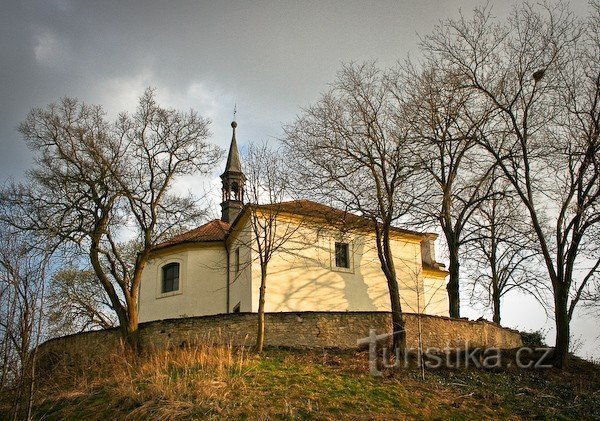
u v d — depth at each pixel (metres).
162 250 32.59
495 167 27.56
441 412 19.25
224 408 18.12
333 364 22.95
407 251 32.31
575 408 20.45
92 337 27.00
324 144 28.19
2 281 17.30
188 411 17.88
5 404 20.30
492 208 33.91
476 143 26.92
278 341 24.70
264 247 27.48
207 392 18.95
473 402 20.27
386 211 27.03
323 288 29.39
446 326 26.33
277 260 28.95
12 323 17.06
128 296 26.64
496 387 21.95
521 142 25.59
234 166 39.97
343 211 28.84
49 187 26.98
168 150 29.16
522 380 22.97
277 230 29.12
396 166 26.77
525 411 19.95
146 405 18.31
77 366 24.66
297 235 29.58
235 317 25.17
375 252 31.44
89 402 19.62
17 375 18.34
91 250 27.28
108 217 27.52
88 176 27.38
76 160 27.53
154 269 32.78
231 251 32.38
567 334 24.55
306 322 25.06
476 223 31.58
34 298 17.28
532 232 28.22
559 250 24.89
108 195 27.61
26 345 17.22
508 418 19.27
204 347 22.80
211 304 31.44
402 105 27.84
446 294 37.28
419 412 19.03
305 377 21.08
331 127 28.17
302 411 18.30
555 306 24.83
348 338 25.00
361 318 25.34
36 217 26.31
